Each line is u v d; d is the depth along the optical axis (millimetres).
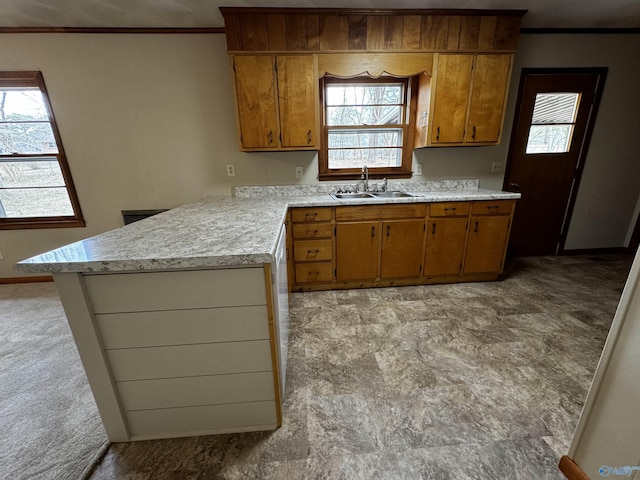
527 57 2744
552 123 2949
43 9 2100
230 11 2129
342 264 2555
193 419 1240
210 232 1293
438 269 2635
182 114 2666
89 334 1065
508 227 2578
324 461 1127
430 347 1800
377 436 1223
